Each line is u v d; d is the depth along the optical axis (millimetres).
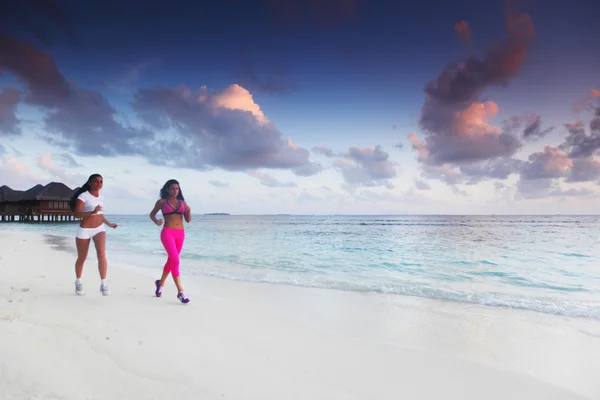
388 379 3166
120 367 2836
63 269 8227
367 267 10969
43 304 4664
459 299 6562
